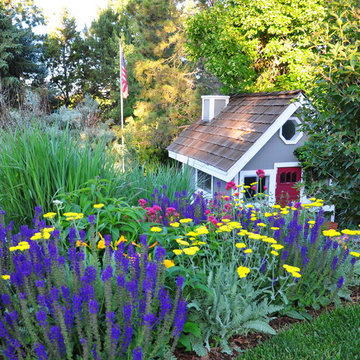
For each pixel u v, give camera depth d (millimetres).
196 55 15961
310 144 5332
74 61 32938
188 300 3068
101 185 4168
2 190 4195
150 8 18938
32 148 4285
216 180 9422
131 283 2383
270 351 2873
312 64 5074
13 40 23812
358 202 5074
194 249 2871
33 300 2332
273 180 8820
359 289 4090
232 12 14391
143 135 18812
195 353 2891
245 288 3227
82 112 15641
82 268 2488
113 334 2113
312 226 4031
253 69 15352
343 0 4809
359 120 4941
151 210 3801
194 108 18641
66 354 2285
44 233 2734
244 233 3277
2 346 2322
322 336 3084
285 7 13508
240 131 9406
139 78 19312
